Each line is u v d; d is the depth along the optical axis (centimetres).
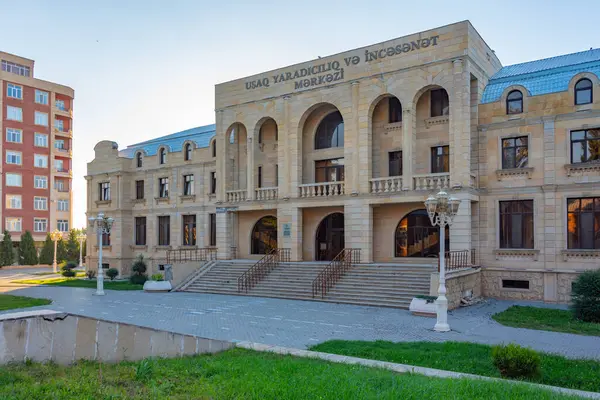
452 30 2698
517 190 2648
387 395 835
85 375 945
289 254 3231
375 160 3094
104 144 4719
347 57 3066
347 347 1417
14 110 6644
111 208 4612
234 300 2650
